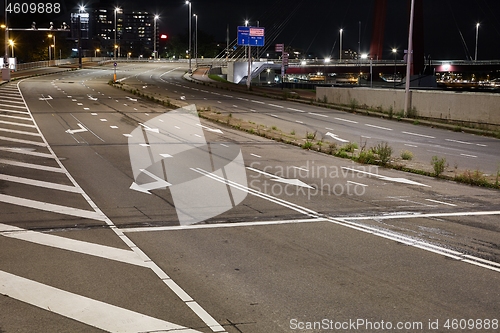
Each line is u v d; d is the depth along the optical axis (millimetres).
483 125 31500
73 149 22500
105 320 6762
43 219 11734
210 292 7699
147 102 46281
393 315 6992
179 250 9695
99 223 11500
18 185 15289
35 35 147500
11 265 8727
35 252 9438
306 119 37031
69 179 16328
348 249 9836
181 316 6891
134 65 133375
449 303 7391
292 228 11297
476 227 11508
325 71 134625
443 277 8406
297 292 7727
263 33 66938
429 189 15680
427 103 36000
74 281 8062
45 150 22109
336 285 8008
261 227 11352
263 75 166750
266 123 34281
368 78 132250
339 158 21438
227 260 9141
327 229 11242
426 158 21656
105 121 32969
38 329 6496
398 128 32812
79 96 50250
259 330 6523
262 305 7258
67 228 11062
